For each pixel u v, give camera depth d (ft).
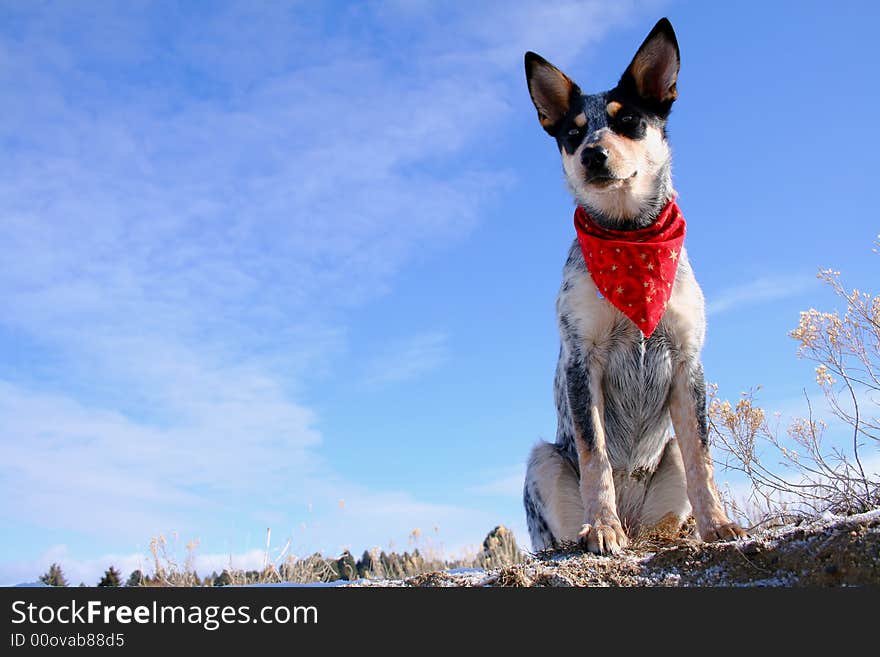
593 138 4.00
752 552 3.08
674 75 4.21
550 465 4.33
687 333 4.04
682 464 4.27
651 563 3.30
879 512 3.04
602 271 4.03
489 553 6.86
